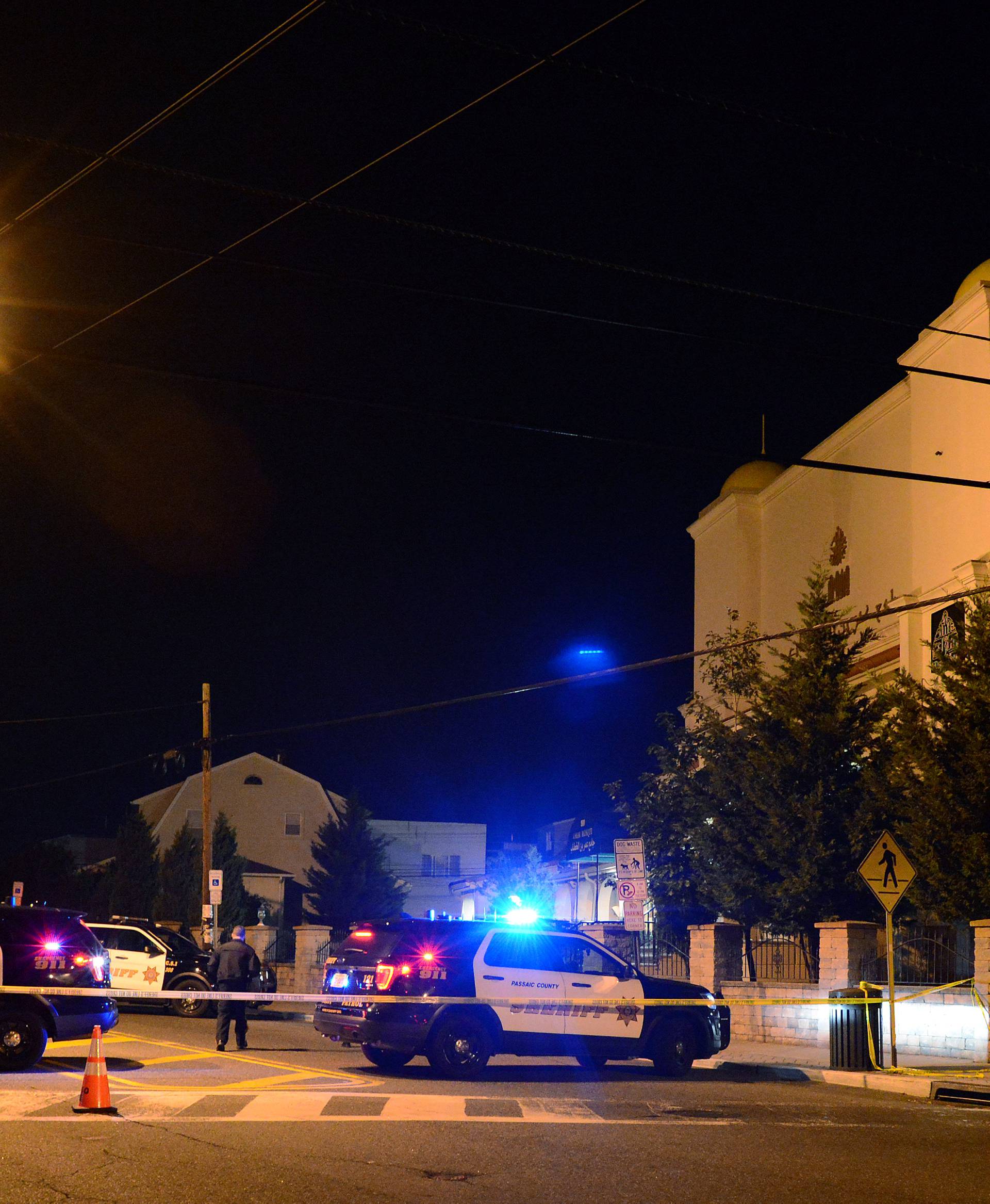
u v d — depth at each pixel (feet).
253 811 199.11
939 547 98.02
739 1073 57.88
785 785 79.51
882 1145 35.37
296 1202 25.43
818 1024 67.72
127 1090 41.70
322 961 102.58
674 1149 33.42
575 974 52.21
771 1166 31.22
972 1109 45.50
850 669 83.82
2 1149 30.07
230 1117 36.11
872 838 75.66
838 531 120.06
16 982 47.32
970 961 65.26
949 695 74.18
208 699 116.26
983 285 94.63
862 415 115.24
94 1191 25.90
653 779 93.15
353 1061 54.90
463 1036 49.19
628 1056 52.90
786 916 77.87
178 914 159.12
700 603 146.41
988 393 94.02
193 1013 85.76
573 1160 31.22
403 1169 29.25
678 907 90.27
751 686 90.48
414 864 214.07
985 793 65.98
